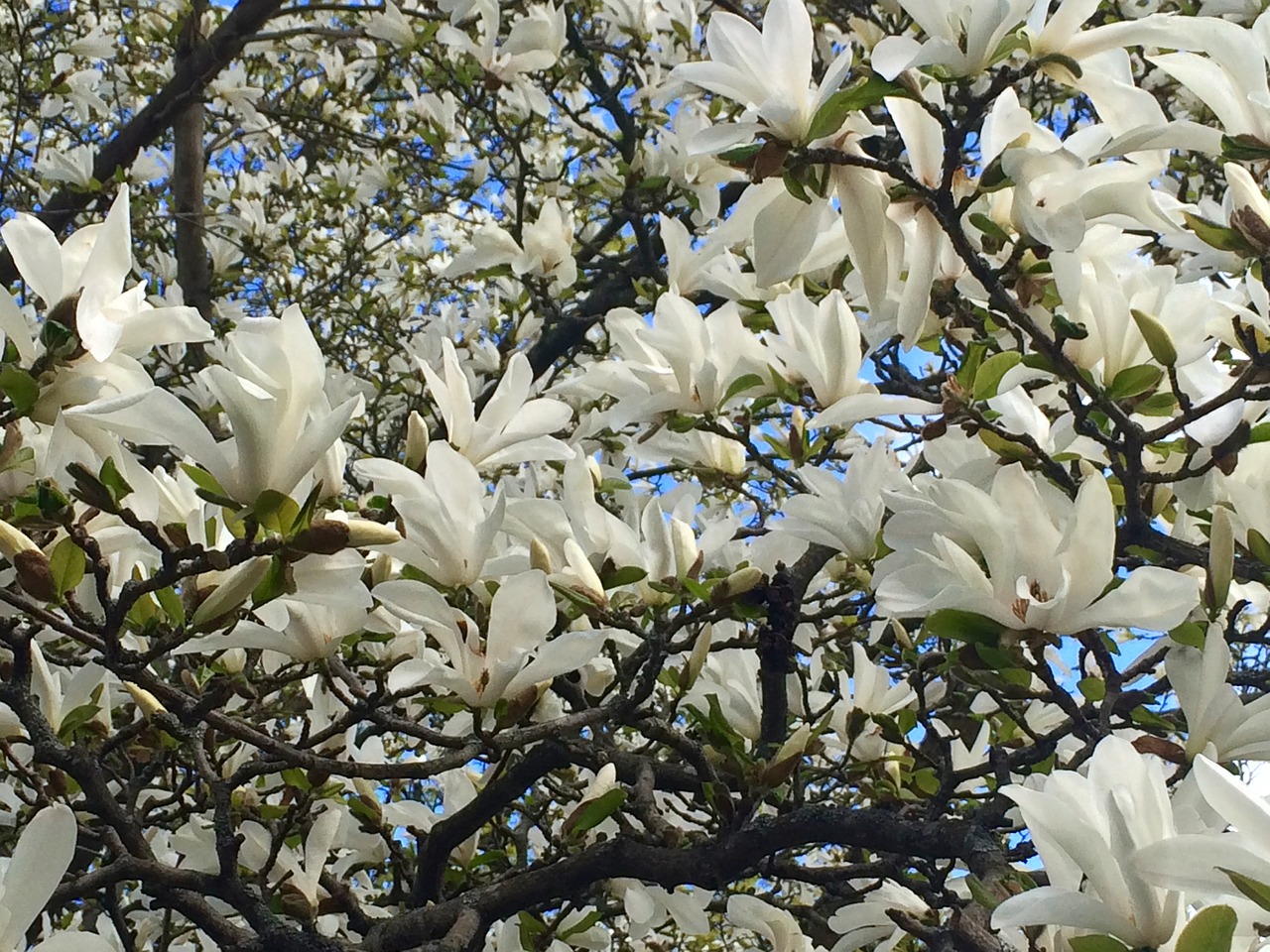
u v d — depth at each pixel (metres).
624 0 3.03
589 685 1.79
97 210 3.18
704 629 1.61
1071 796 1.26
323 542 1.31
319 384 1.30
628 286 3.18
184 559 1.34
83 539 1.34
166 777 1.87
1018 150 1.38
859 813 1.51
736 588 1.59
